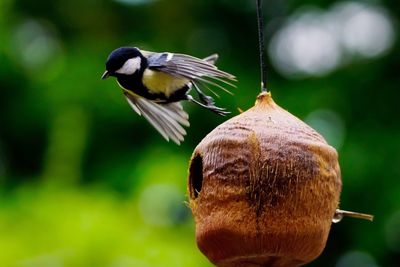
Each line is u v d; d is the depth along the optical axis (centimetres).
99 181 1482
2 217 1187
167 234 1228
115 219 1180
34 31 1653
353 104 1573
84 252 1145
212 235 672
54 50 1625
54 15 1666
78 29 1661
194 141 1512
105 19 1664
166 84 761
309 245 669
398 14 1630
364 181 1489
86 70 1563
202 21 1664
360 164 1496
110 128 1529
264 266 679
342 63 1608
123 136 1529
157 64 738
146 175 1336
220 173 671
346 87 1585
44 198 1227
